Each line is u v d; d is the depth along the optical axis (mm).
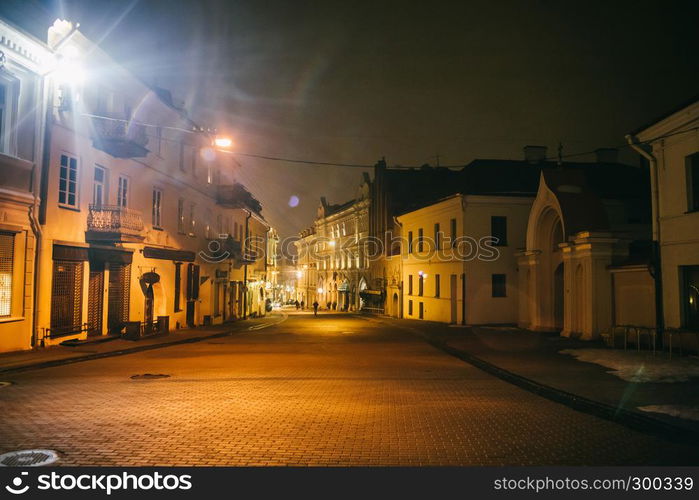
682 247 15633
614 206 30609
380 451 6477
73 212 18109
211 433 7191
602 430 7645
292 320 42719
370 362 15609
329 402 9438
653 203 16844
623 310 18703
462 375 13078
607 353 15812
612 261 19469
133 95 21922
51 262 16984
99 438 6895
